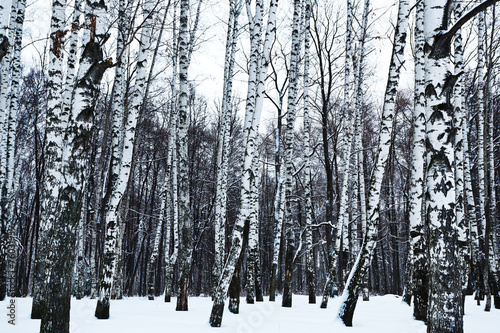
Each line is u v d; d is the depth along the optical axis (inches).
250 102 380.2
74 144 223.0
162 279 1478.8
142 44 395.5
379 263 1510.8
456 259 228.1
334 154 815.7
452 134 242.7
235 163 1184.2
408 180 937.5
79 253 657.6
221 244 571.2
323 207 1208.8
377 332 303.1
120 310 422.6
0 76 458.9
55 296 206.4
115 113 437.4
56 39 310.5
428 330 228.1
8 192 494.3
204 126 1269.7
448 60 245.6
